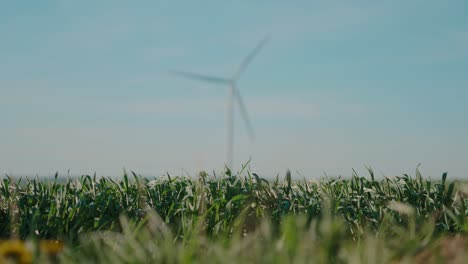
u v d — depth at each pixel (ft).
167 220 22.02
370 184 25.67
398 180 25.27
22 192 24.59
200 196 22.72
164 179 26.00
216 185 24.66
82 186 25.17
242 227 22.09
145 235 16.43
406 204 23.27
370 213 23.45
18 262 12.42
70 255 15.39
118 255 15.49
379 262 13.00
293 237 12.92
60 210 22.67
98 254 15.78
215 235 20.42
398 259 13.55
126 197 24.39
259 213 22.79
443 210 22.79
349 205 24.18
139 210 23.17
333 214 22.24
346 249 13.58
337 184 25.94
